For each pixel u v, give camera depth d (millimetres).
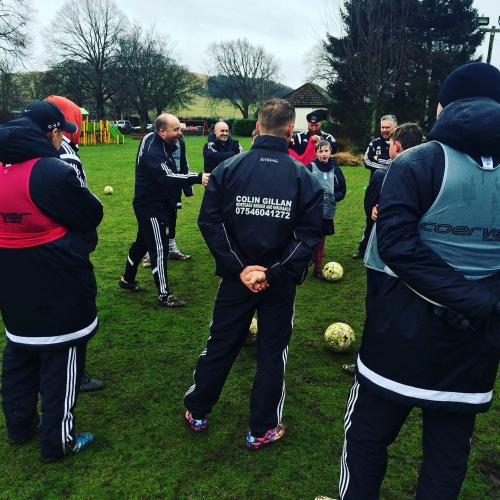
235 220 2432
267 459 2615
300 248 2404
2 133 2240
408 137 2992
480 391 1747
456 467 1785
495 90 1713
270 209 2391
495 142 1583
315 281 5711
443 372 1712
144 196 4566
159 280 4754
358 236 8039
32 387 2666
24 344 2436
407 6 26047
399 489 2393
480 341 1700
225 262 2434
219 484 2422
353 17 26703
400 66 25375
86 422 2928
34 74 47094
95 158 21844
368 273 3100
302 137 6445
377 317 1836
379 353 1813
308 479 2461
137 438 2783
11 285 2363
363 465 1909
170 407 3102
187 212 10008
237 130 48375
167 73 51719
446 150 1661
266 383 2596
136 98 53281
